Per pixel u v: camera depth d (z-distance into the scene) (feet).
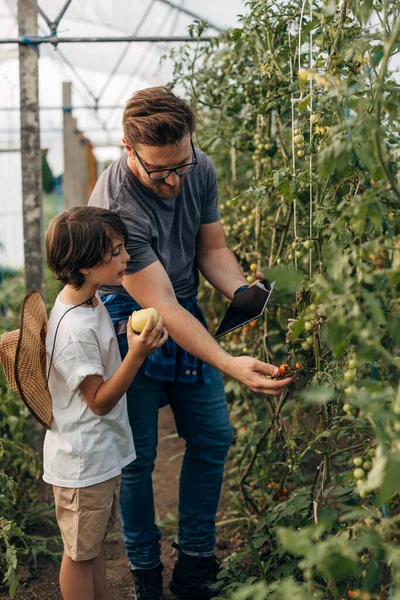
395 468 3.86
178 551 9.16
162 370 7.84
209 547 8.37
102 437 6.93
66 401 6.90
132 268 7.33
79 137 32.55
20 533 6.94
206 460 8.24
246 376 6.70
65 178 27.02
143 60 20.68
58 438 6.95
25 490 10.41
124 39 11.56
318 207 6.35
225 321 7.65
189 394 8.13
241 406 12.03
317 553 3.90
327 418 6.48
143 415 7.95
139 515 8.02
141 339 6.36
